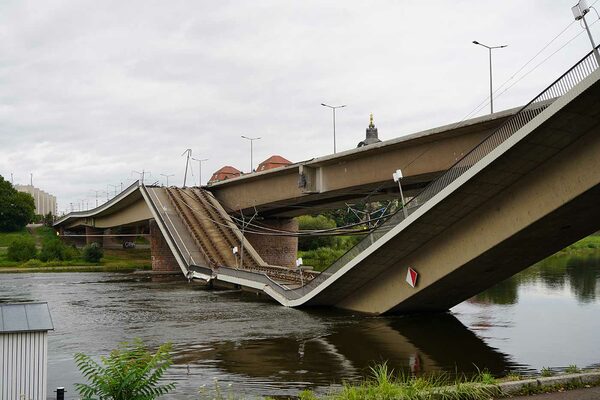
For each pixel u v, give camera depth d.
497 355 21.19
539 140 21.05
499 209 24.94
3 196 126.31
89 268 84.00
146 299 42.09
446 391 11.20
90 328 28.77
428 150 40.03
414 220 25.69
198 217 62.41
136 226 101.69
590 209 23.27
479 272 28.28
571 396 11.09
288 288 37.84
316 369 19.19
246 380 17.59
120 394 11.35
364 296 33.50
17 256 91.06
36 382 12.37
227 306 37.28
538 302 35.97
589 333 25.45
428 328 27.73
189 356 21.52
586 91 18.78
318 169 51.75
